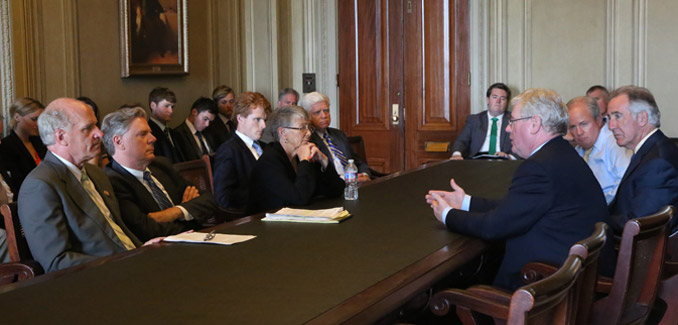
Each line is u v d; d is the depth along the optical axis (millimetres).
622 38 6562
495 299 2293
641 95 3543
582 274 2127
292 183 3525
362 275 2176
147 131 3570
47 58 5383
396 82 7832
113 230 3064
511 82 7109
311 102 5387
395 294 2002
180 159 6211
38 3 5277
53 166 3000
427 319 3062
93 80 5828
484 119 6871
